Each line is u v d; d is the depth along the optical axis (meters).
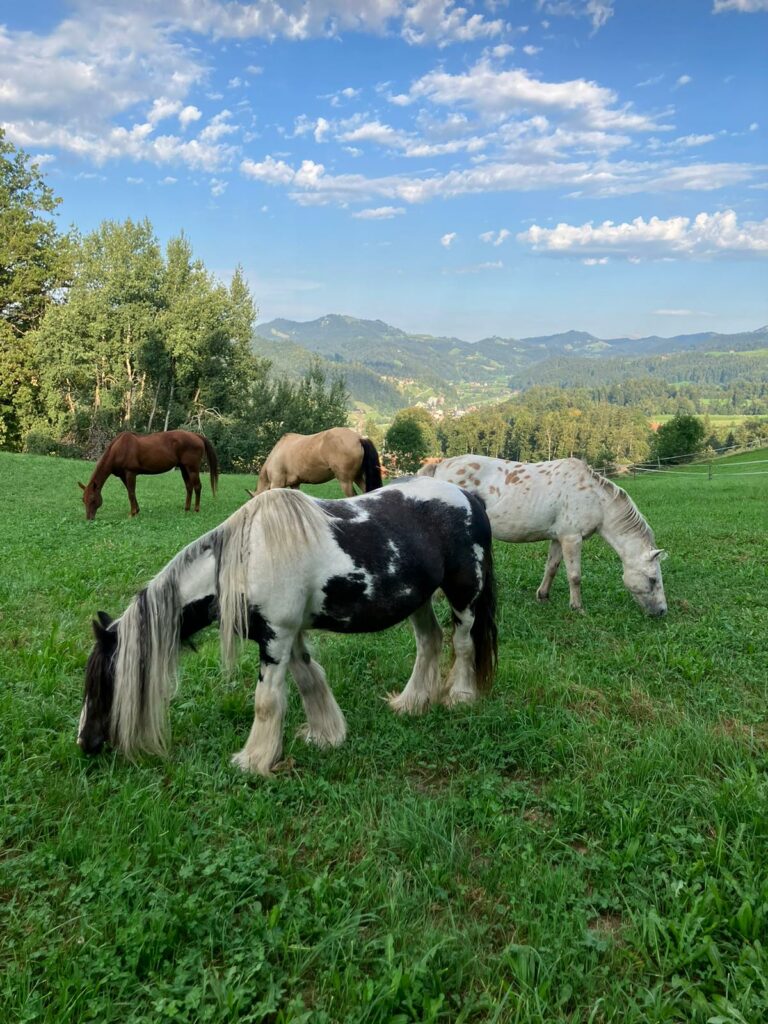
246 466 51.94
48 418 43.91
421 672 5.29
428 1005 2.44
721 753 4.34
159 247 49.34
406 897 2.99
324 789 3.94
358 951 2.74
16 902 3.00
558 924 2.84
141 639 4.19
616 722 4.91
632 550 7.66
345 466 12.30
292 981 2.58
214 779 4.05
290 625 4.29
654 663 6.23
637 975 2.67
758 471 43.06
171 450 15.48
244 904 3.02
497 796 3.88
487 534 5.21
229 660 4.34
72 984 2.49
